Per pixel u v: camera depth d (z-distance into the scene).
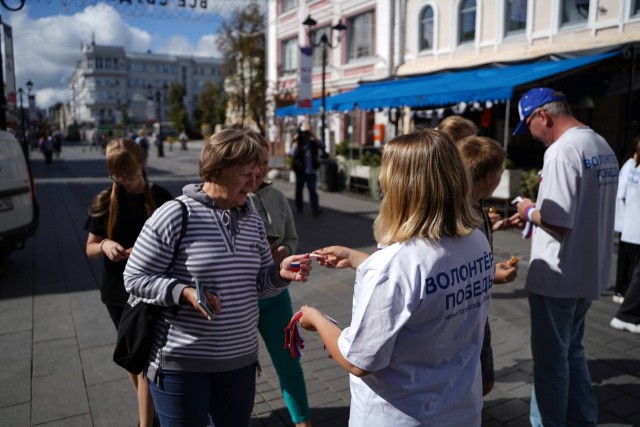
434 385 1.44
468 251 1.48
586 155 2.35
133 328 1.94
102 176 19.64
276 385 3.52
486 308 1.57
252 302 2.02
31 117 35.25
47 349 4.05
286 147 23.78
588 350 4.01
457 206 1.43
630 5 10.20
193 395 1.92
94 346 4.11
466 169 1.47
